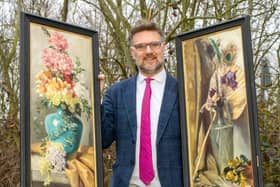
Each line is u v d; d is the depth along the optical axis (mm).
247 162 2676
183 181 2900
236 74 2768
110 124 3029
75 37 2918
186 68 2996
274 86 5625
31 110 2645
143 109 2941
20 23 2662
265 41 6309
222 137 2793
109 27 5992
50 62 2771
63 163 2750
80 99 2889
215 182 2797
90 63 2969
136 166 2885
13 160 6668
